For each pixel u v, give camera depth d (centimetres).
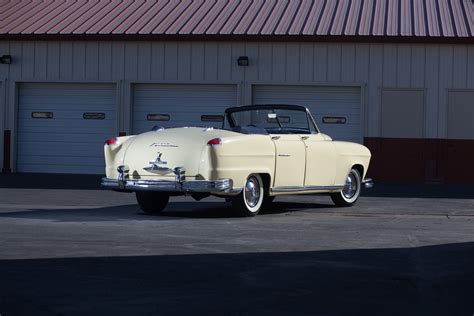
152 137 1259
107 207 1464
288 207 1488
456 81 2261
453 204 1597
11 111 2455
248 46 2342
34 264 832
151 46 2386
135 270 805
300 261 872
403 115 2284
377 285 753
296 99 2345
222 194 1230
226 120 1438
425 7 2448
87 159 2442
